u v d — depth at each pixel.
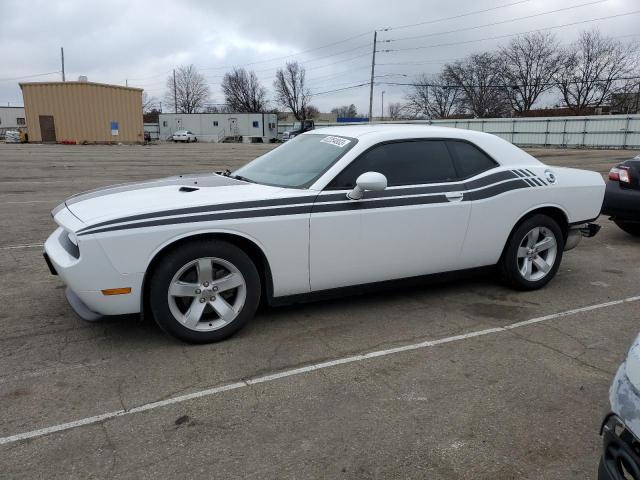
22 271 5.57
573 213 5.21
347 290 4.27
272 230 3.80
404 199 4.26
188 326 3.72
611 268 6.10
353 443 2.72
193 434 2.78
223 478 2.45
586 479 2.49
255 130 68.38
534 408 3.08
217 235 3.71
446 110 77.19
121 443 2.70
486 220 4.67
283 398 3.14
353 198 4.03
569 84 66.38
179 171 17.44
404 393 3.22
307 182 4.07
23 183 13.35
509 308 4.70
